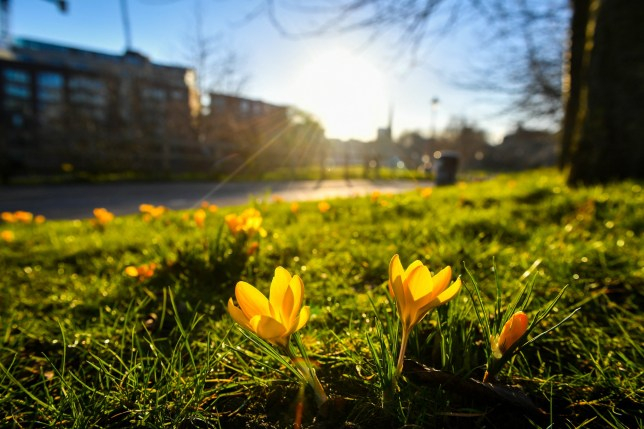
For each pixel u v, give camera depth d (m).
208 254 2.39
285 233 3.43
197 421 1.06
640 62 5.17
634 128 5.29
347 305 1.75
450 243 2.64
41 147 17.08
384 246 2.75
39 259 3.20
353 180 21.41
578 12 8.63
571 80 9.04
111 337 1.58
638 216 3.17
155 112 21.66
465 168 52.94
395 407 0.99
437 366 1.20
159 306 1.89
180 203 9.62
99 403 1.09
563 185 6.04
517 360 1.29
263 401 1.13
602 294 1.79
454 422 1.01
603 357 1.29
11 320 1.66
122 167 17.88
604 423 1.03
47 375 1.38
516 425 1.01
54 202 9.77
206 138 21.88
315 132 26.80
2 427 1.07
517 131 17.69
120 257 3.07
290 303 0.77
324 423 1.01
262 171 22.38
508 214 3.81
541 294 1.82
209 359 1.22
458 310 1.34
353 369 1.25
